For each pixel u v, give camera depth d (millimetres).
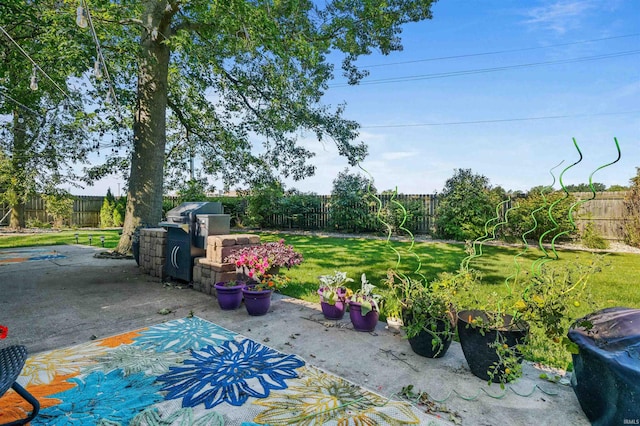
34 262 6875
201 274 4684
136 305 4055
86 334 3131
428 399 2105
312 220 14477
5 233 12859
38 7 5238
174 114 10227
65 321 3480
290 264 4293
